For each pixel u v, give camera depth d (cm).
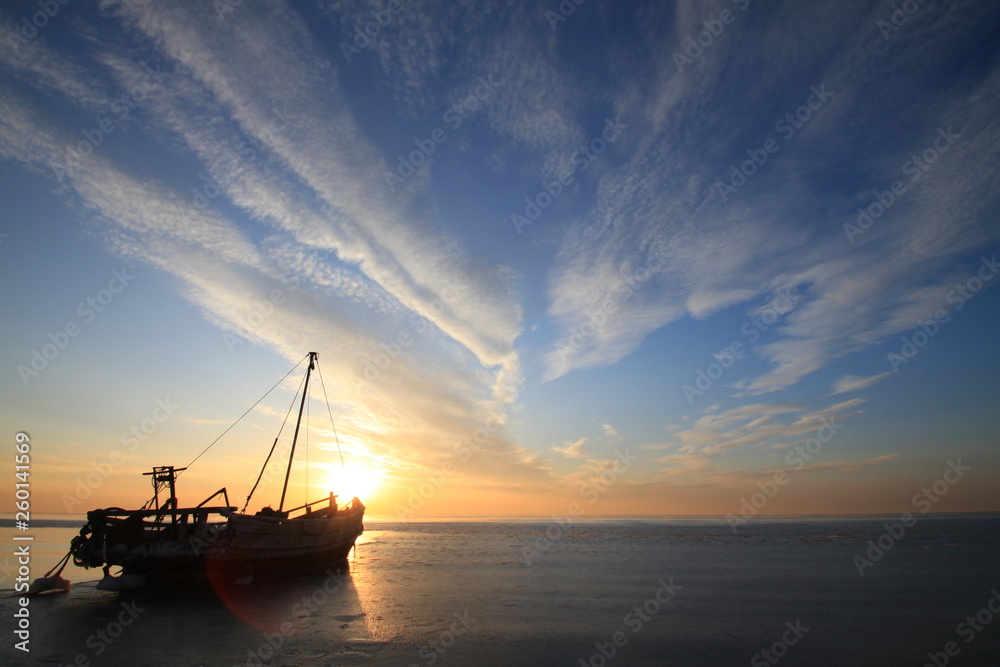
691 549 4356
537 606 1956
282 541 2522
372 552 4238
